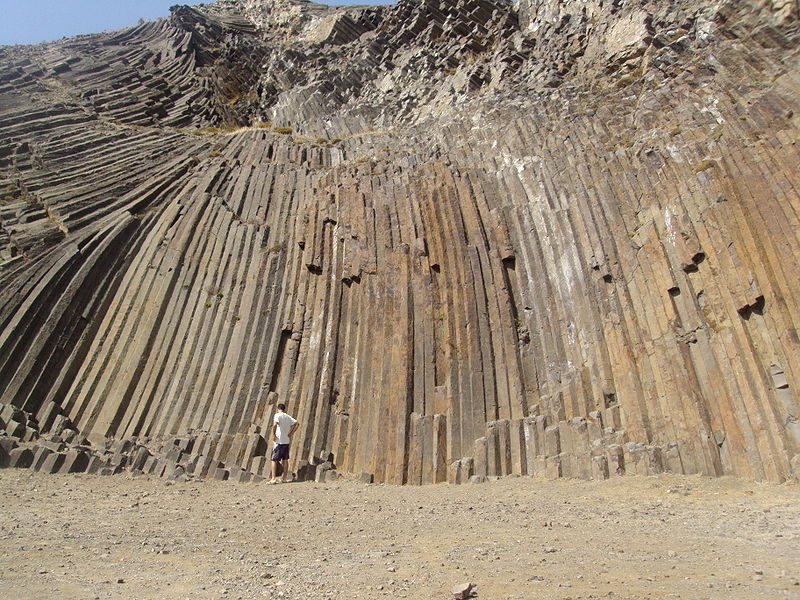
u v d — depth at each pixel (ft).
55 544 26.30
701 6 72.69
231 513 33.32
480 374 49.80
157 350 58.65
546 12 98.84
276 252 66.80
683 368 40.73
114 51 125.29
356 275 60.44
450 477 44.78
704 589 18.71
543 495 36.37
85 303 60.44
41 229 65.67
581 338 48.65
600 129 62.59
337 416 52.54
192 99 115.34
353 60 117.91
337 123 102.06
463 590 18.95
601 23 85.05
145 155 84.89
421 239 60.49
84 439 50.75
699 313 42.19
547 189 59.16
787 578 19.34
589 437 42.16
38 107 93.50
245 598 19.31
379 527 29.68
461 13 112.27
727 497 31.96
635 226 50.55
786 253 39.09
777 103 47.83
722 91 55.52
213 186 78.74
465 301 53.93
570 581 20.16
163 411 54.54
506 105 78.18
